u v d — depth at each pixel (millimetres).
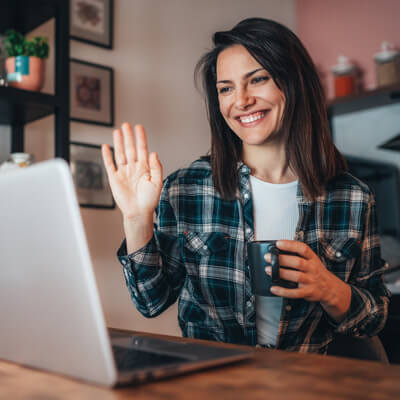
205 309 1228
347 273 1245
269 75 1178
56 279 549
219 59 1225
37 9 1844
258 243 917
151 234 1046
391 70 2773
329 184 1298
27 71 1744
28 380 584
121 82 2477
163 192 1303
